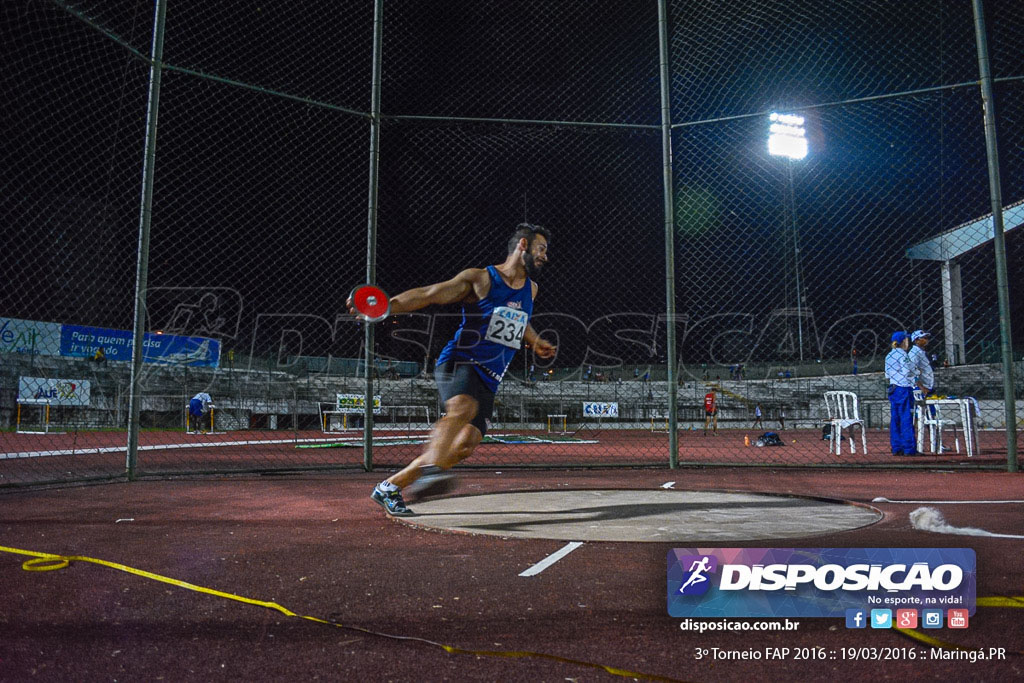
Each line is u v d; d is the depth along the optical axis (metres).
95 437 16.23
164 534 3.66
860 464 7.78
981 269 24.73
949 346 25.03
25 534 3.65
